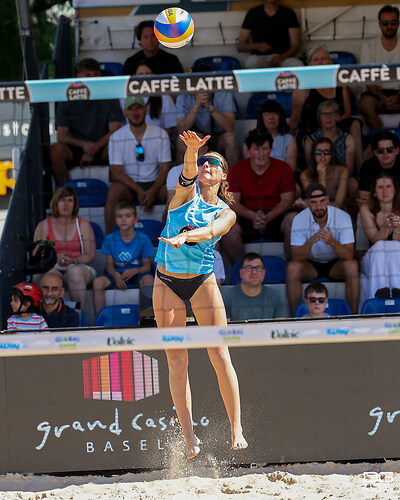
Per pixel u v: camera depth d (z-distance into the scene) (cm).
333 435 1277
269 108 1773
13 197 1617
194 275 1002
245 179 1720
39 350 1113
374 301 1500
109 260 1642
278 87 1170
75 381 1271
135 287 1616
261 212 1698
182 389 995
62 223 1659
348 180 1741
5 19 3647
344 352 1274
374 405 1277
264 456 1275
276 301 1484
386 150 1697
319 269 1602
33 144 1850
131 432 1274
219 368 989
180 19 1049
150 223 1744
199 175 1013
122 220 1631
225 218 955
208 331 1002
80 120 1947
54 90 1160
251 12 2114
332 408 1277
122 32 2225
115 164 1803
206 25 2189
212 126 1814
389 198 1608
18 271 1592
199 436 1269
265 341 1054
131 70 2017
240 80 1166
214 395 1269
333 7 2152
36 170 1862
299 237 1602
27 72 2002
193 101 1836
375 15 2155
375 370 1275
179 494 1144
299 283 1570
